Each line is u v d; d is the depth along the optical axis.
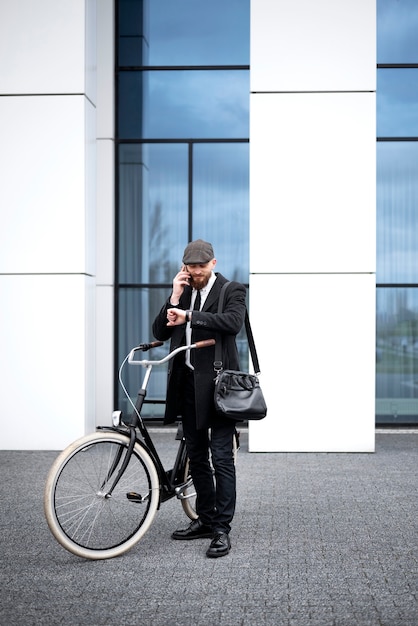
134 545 5.24
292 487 7.40
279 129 9.55
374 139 9.52
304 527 5.93
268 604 4.27
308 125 9.55
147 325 11.86
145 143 11.89
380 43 11.76
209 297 5.37
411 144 11.71
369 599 4.35
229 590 4.50
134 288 11.88
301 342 9.45
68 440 9.37
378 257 11.71
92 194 9.78
